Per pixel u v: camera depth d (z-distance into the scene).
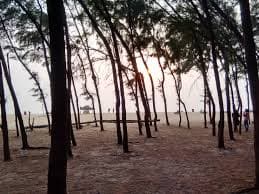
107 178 13.29
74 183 12.65
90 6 20.00
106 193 11.27
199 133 27.64
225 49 18.55
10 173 14.79
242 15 10.48
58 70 7.89
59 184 7.88
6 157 17.59
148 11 16.95
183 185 11.81
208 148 19.59
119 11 20.22
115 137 25.61
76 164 16.06
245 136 25.66
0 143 24.80
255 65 10.38
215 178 12.60
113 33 18.95
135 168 14.91
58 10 7.87
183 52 17.88
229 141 22.53
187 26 15.68
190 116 55.81
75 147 21.03
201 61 20.11
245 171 13.62
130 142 22.23
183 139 23.70
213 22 17.05
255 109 10.41
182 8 16.64
